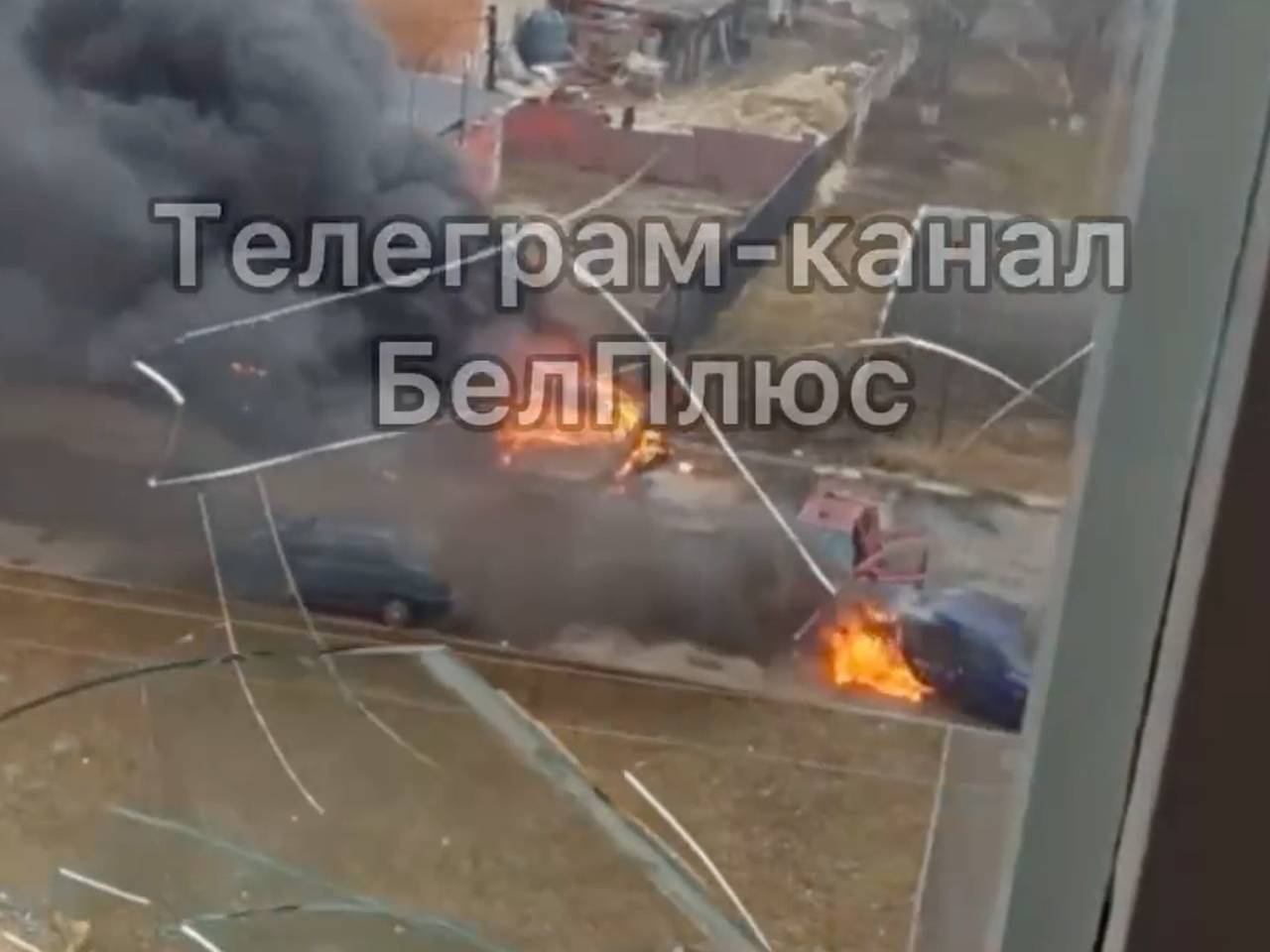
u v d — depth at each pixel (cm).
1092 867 47
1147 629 45
